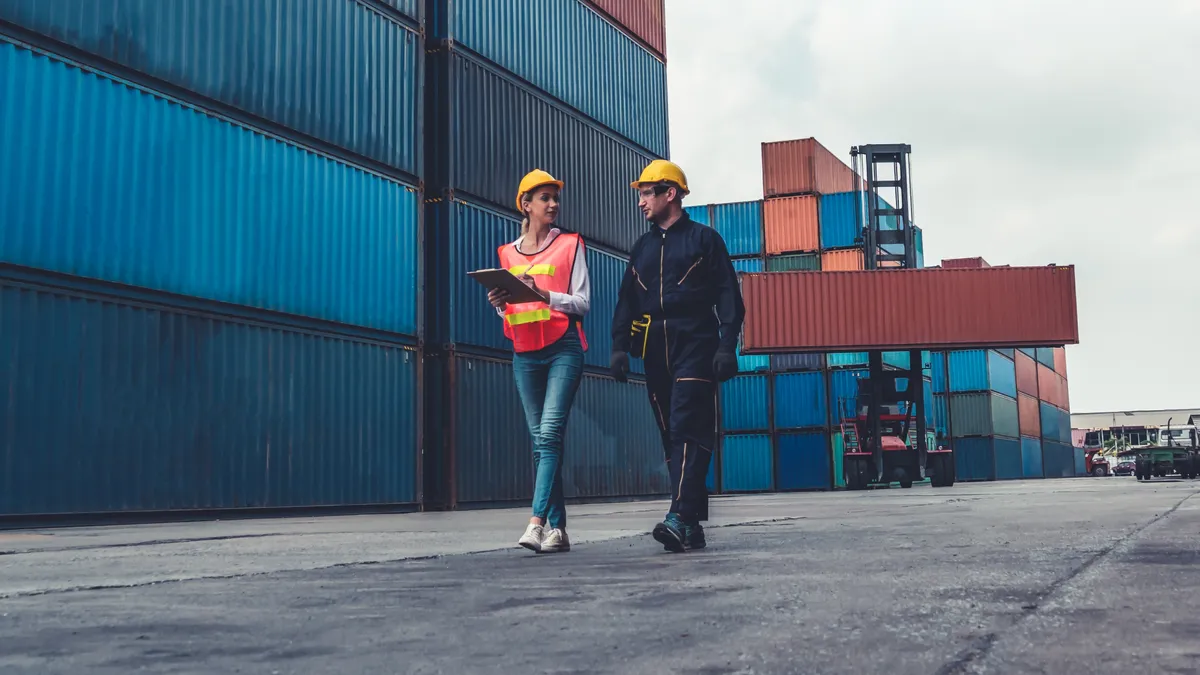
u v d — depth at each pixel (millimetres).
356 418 15836
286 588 3170
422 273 17500
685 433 4754
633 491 22734
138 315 12797
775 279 30250
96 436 12070
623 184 23969
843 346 29938
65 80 12234
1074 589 2762
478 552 4805
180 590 3152
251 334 14344
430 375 17906
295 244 15188
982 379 46062
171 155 13477
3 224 11375
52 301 11805
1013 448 50062
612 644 1986
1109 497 11602
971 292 29672
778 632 2090
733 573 3420
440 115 18562
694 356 4809
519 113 20453
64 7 12266
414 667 1794
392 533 7141
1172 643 1911
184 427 13180
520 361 4973
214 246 13922
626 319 5051
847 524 6590
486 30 19734
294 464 14695
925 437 31344
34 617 2523
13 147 11586
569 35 22438
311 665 1830
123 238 12695
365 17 16953
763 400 37281
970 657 1782
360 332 16125
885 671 1668
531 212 5102
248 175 14586
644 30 25641
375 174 16766
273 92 15094
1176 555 3812
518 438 19188
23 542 6836
